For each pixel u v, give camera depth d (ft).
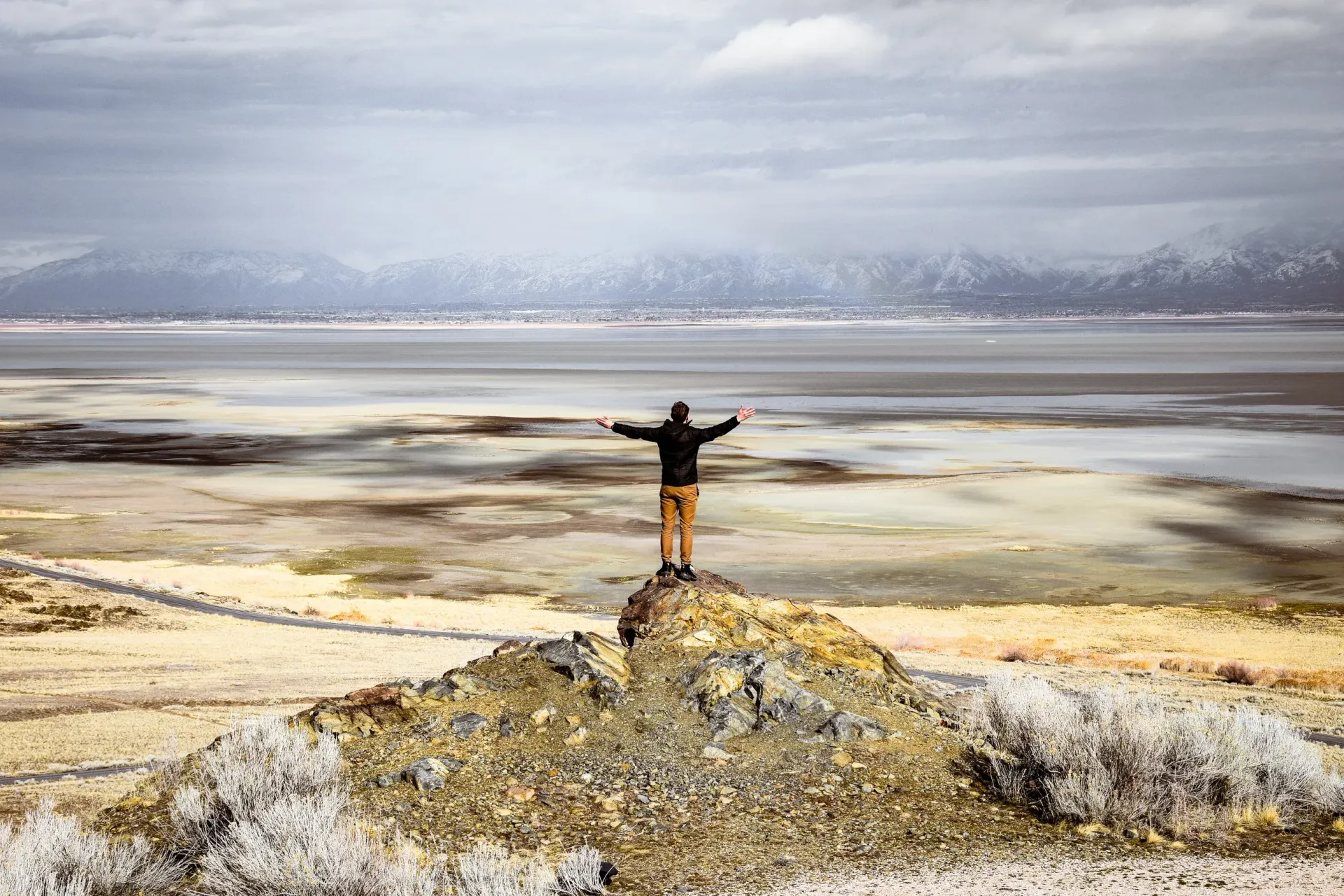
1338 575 185.37
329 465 321.73
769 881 28.94
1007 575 184.96
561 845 31.50
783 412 471.21
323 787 33.76
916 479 286.87
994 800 34.94
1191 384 625.41
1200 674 113.80
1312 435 375.25
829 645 46.42
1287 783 35.83
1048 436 381.19
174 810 33.17
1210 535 217.97
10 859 28.71
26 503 260.62
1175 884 28.32
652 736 38.06
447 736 38.50
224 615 147.02
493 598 170.30
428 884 26.84
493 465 321.73
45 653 115.65
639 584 181.27
